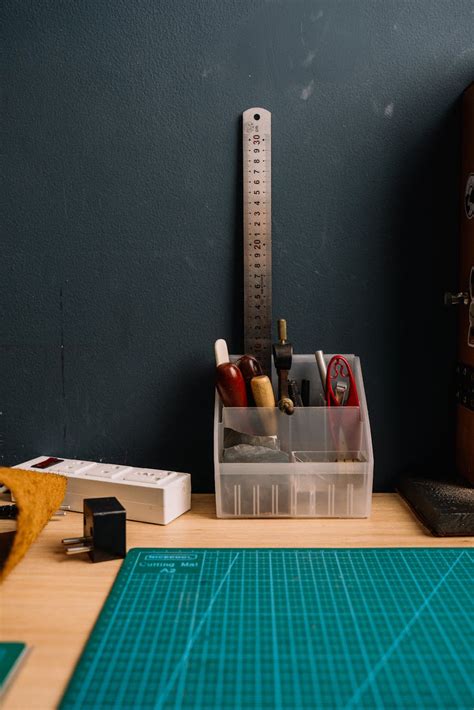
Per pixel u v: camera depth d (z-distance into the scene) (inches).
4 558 41.9
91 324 55.9
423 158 54.5
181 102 54.2
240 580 39.4
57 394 56.5
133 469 52.9
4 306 55.9
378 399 56.0
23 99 54.4
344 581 39.4
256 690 29.5
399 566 41.2
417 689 29.6
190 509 51.8
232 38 53.6
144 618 35.2
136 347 55.9
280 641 33.1
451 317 55.6
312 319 55.6
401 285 55.4
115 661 31.5
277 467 49.0
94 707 28.4
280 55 53.7
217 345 52.3
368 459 49.2
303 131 54.2
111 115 54.4
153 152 54.6
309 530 47.2
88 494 50.5
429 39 53.7
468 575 40.1
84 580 40.0
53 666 31.5
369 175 54.6
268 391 50.2
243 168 54.0
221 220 55.0
